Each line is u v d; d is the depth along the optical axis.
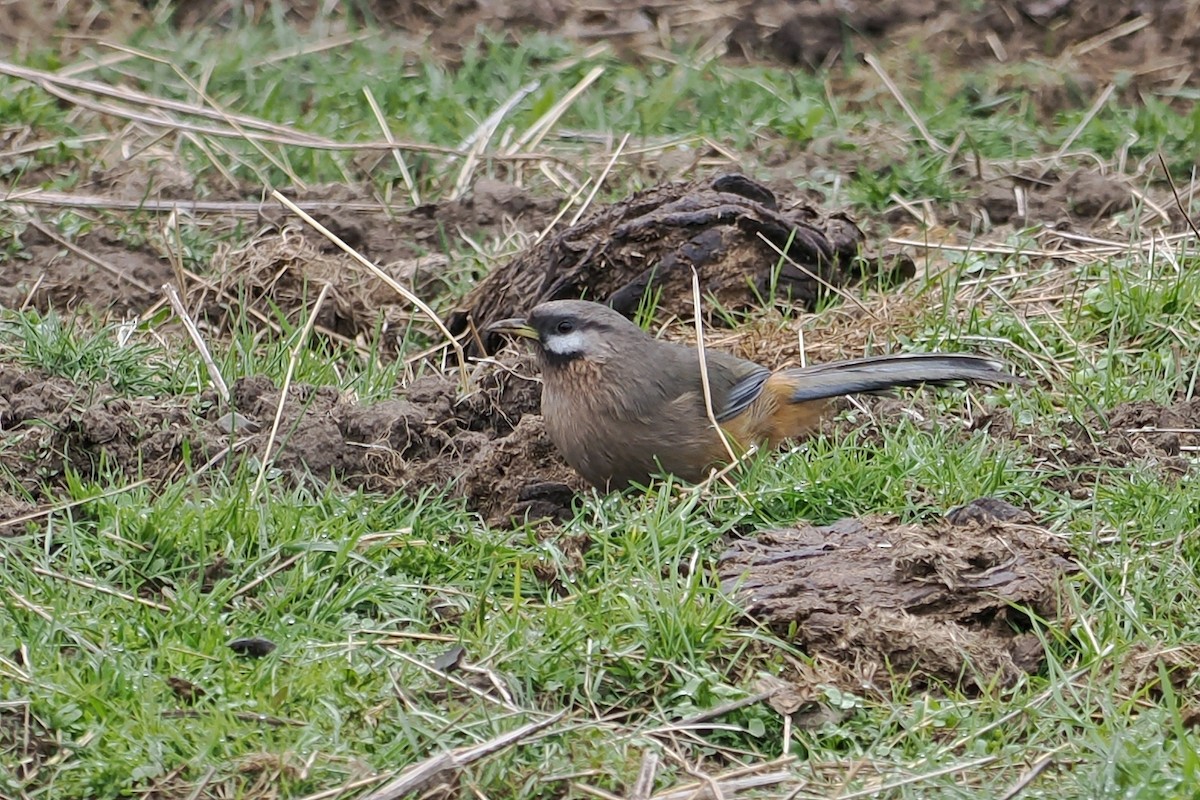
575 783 7.64
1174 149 16.97
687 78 18.70
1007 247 14.77
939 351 12.81
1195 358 12.59
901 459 10.72
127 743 7.80
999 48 19.89
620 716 8.32
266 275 14.07
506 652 8.65
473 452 11.51
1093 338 13.02
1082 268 14.01
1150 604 9.21
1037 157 17.12
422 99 18.48
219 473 10.61
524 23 20.73
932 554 9.16
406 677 8.48
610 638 8.66
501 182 15.96
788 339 13.04
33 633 8.65
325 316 13.92
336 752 7.85
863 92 18.92
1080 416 11.61
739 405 11.04
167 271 14.62
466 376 12.48
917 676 8.73
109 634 8.73
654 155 16.86
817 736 8.23
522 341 12.99
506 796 7.60
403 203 16.08
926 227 14.84
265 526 9.77
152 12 20.84
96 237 14.93
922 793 7.69
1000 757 7.91
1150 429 11.43
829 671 8.71
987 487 10.55
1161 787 7.45
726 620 8.88
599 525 10.11
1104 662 8.66
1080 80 18.80
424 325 13.91
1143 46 19.55
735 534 10.16
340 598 9.23
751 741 8.20
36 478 10.55
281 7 20.86
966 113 18.45
